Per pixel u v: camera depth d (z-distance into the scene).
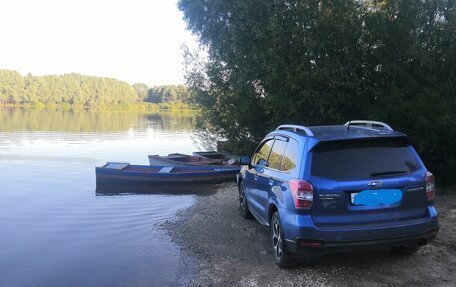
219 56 15.90
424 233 5.33
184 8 17.39
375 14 12.45
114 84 152.00
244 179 8.45
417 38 12.44
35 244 7.90
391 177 5.29
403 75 12.23
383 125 6.38
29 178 16.72
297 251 5.25
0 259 7.08
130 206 11.32
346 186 5.18
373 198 5.23
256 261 6.27
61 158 23.41
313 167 5.31
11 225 9.37
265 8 13.31
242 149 17.28
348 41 12.79
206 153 19.80
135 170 15.97
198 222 8.80
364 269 5.69
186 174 15.03
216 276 5.79
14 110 107.81
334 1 12.77
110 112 112.25
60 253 7.34
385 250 6.30
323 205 5.18
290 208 5.38
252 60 13.53
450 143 12.17
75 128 49.19
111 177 15.10
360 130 6.02
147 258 6.87
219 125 18.19
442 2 12.48
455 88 12.43
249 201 8.00
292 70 12.84
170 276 6.04
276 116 14.30
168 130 47.75
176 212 10.26
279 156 6.41
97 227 9.09
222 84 16.95
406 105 11.50
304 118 13.55
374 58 12.80
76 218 9.97
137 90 166.12
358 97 13.01
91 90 144.12
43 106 135.25
